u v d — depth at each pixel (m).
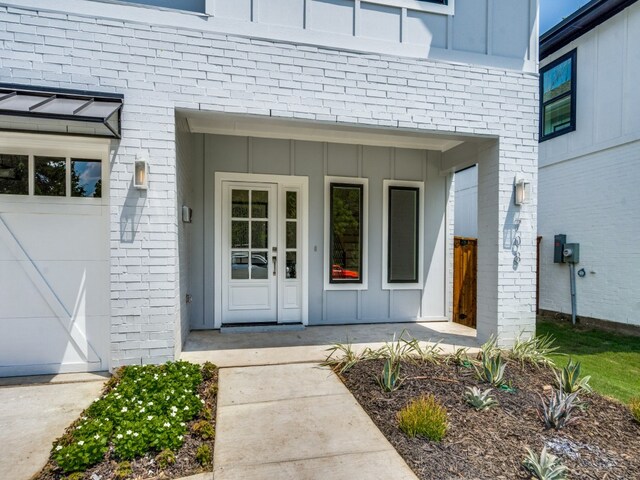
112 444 2.26
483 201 4.81
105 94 3.46
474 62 4.44
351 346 4.52
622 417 2.95
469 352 4.36
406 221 6.07
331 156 5.74
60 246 3.69
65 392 3.24
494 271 4.57
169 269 3.62
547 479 2.05
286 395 3.15
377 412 2.87
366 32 4.12
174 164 3.63
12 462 2.24
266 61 3.84
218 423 2.69
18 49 3.31
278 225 5.56
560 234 7.53
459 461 2.28
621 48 6.37
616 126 6.45
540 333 6.28
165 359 3.62
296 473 2.15
